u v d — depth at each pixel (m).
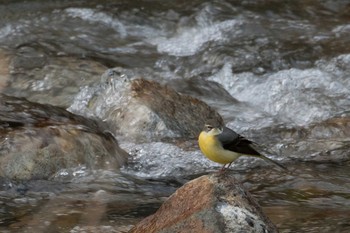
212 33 20.69
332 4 22.41
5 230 10.31
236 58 19.06
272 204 11.50
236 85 18.06
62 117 14.15
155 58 19.31
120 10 21.67
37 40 19.56
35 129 12.76
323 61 18.92
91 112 15.23
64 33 20.31
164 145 13.95
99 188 12.13
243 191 9.02
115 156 13.18
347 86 17.80
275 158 13.88
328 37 20.30
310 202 11.62
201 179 9.15
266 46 19.66
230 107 16.86
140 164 13.34
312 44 19.80
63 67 17.45
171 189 12.41
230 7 21.91
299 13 21.83
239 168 13.34
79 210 11.16
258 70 18.53
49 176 12.30
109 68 17.91
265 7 22.03
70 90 16.48
